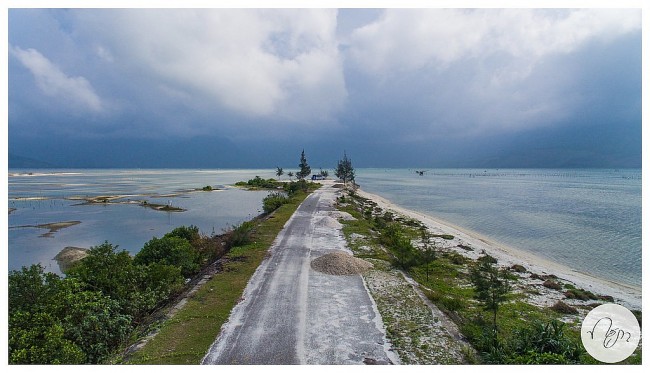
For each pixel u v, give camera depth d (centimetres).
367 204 5909
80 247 3053
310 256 2236
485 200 6756
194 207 5562
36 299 1236
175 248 2031
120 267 1606
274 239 2719
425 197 7456
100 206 5653
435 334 1254
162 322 1330
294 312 1410
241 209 5356
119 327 1234
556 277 2180
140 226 4025
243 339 1204
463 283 1978
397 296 1594
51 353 1039
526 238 3431
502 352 1142
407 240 2920
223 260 2152
